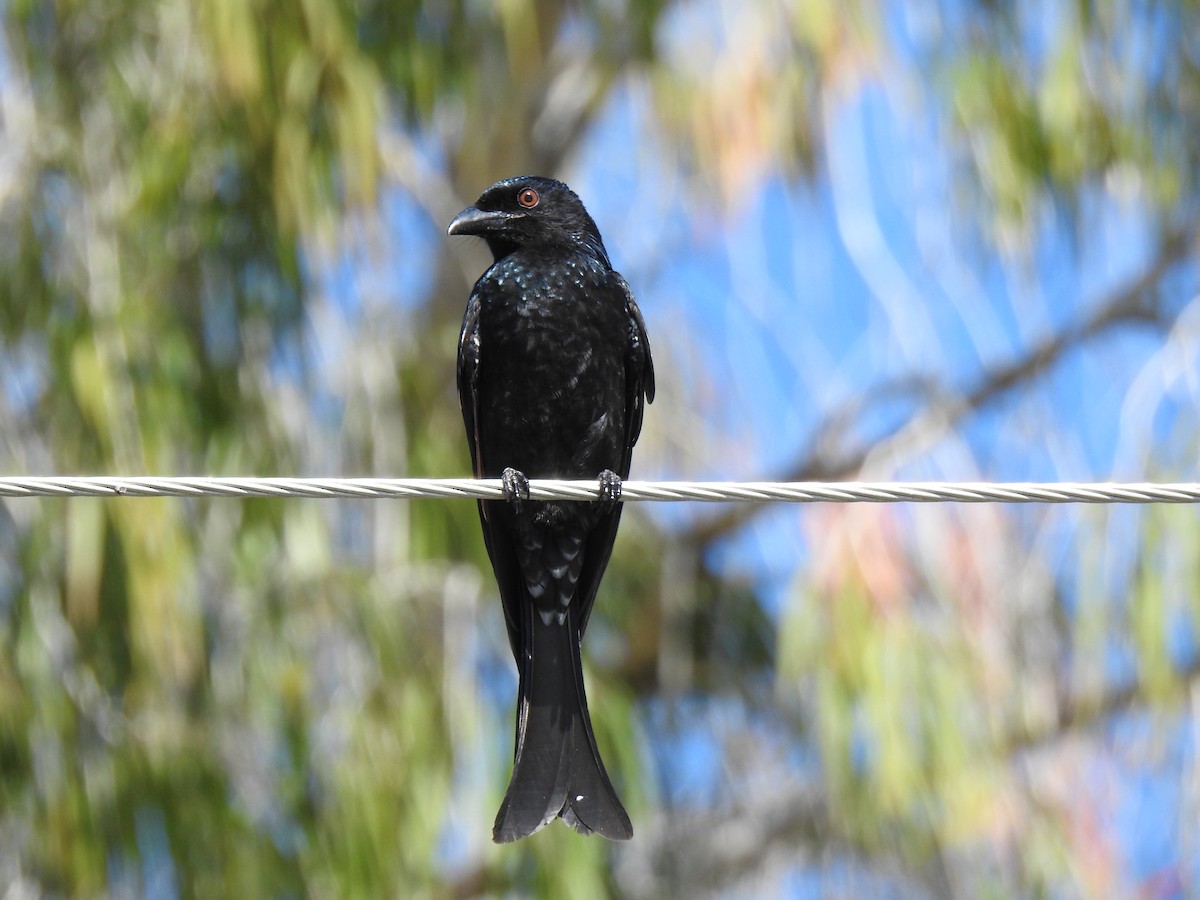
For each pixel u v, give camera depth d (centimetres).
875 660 1253
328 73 1166
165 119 1159
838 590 1288
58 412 1130
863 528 1297
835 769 1272
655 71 1405
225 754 1158
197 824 1127
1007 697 1291
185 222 1170
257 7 1155
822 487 716
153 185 1151
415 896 1142
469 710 1175
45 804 1106
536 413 938
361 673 1170
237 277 1170
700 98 1379
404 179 1314
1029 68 1347
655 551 1605
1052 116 1327
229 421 1160
